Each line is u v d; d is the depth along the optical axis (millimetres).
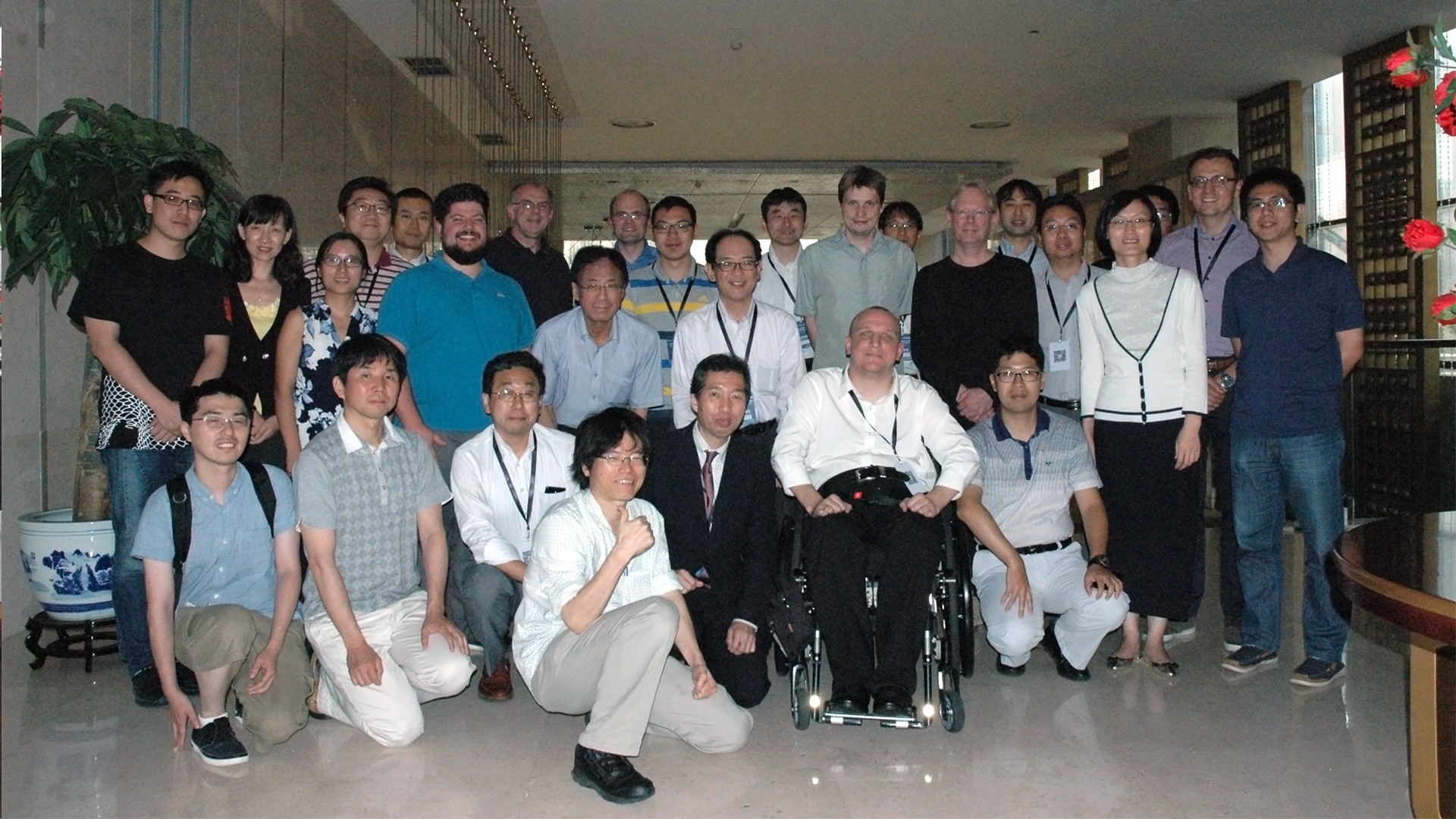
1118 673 3654
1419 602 1803
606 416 2717
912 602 2963
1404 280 7777
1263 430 3576
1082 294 3750
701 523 3219
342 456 3000
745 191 14664
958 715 2994
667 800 2609
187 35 4805
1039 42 8164
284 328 3580
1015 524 3611
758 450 3297
